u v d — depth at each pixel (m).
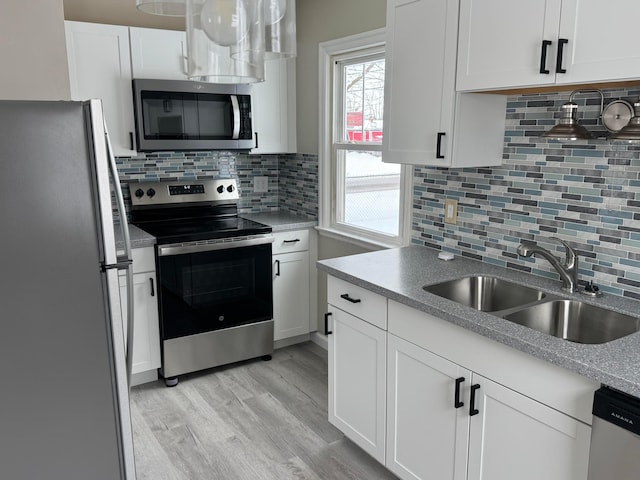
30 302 1.57
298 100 3.69
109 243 1.63
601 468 1.41
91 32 2.97
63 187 1.56
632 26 1.50
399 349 2.09
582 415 1.46
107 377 1.71
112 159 1.72
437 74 2.17
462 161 2.19
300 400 3.04
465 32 2.02
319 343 3.79
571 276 2.01
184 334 3.20
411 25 2.27
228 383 3.25
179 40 3.20
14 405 1.59
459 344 1.81
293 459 2.51
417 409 2.04
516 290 2.16
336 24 3.20
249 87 3.39
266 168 4.05
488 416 1.75
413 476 2.12
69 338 1.63
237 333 3.39
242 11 1.35
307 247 3.64
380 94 3.04
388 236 3.06
